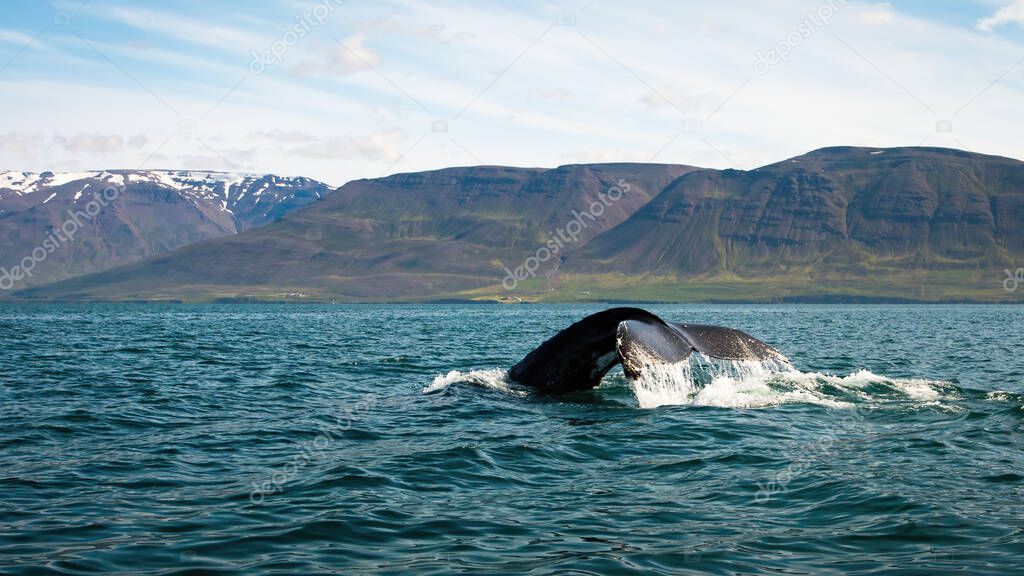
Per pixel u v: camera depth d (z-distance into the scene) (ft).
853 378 68.08
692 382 66.90
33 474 41.52
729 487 38.45
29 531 32.22
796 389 63.46
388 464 43.29
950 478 38.99
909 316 415.64
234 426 55.31
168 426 55.62
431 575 28.07
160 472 42.16
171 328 229.04
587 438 48.67
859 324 282.15
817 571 27.96
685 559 29.32
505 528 32.99
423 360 111.24
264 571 28.35
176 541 31.35
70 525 33.09
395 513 34.99
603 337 60.75
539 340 165.27
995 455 43.42
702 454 44.73
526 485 39.37
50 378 85.35
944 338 176.45
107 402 67.21
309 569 28.55
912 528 31.86
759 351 51.47
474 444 47.26
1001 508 34.17
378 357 116.37
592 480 40.16
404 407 61.05
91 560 29.12
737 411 56.18
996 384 82.74
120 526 33.06
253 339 166.81
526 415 56.18
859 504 35.19
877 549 29.86
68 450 47.57
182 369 96.32
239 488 39.01
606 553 30.01
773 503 35.88
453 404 60.59
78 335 181.57
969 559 28.48
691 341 51.75
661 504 36.06
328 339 167.84
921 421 52.44
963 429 49.75
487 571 28.37
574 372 62.80
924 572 27.43
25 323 268.82
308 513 34.94
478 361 109.60
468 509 35.55
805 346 147.33
